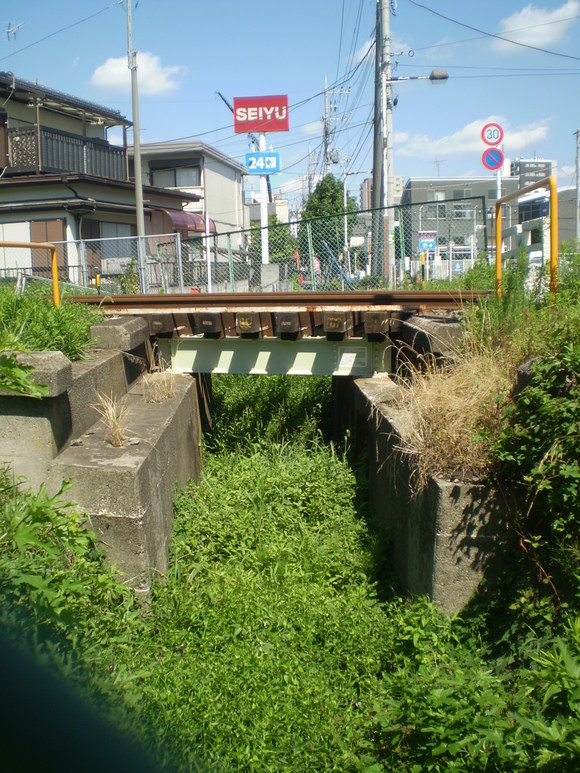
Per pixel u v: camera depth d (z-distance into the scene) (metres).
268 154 22.11
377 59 19.06
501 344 6.45
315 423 11.67
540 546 4.48
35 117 27.66
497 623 4.63
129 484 5.83
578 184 19.11
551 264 6.84
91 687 3.91
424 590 5.16
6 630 3.76
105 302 10.06
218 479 8.70
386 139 19.36
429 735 3.61
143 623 5.47
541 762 2.96
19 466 6.04
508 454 4.67
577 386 4.39
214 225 31.64
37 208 23.59
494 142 18.73
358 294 9.37
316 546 6.77
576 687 3.15
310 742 4.11
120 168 29.12
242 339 9.88
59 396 6.19
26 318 7.08
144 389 8.89
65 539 4.85
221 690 4.61
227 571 6.33
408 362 8.42
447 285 13.45
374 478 7.68
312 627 5.28
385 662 4.89
